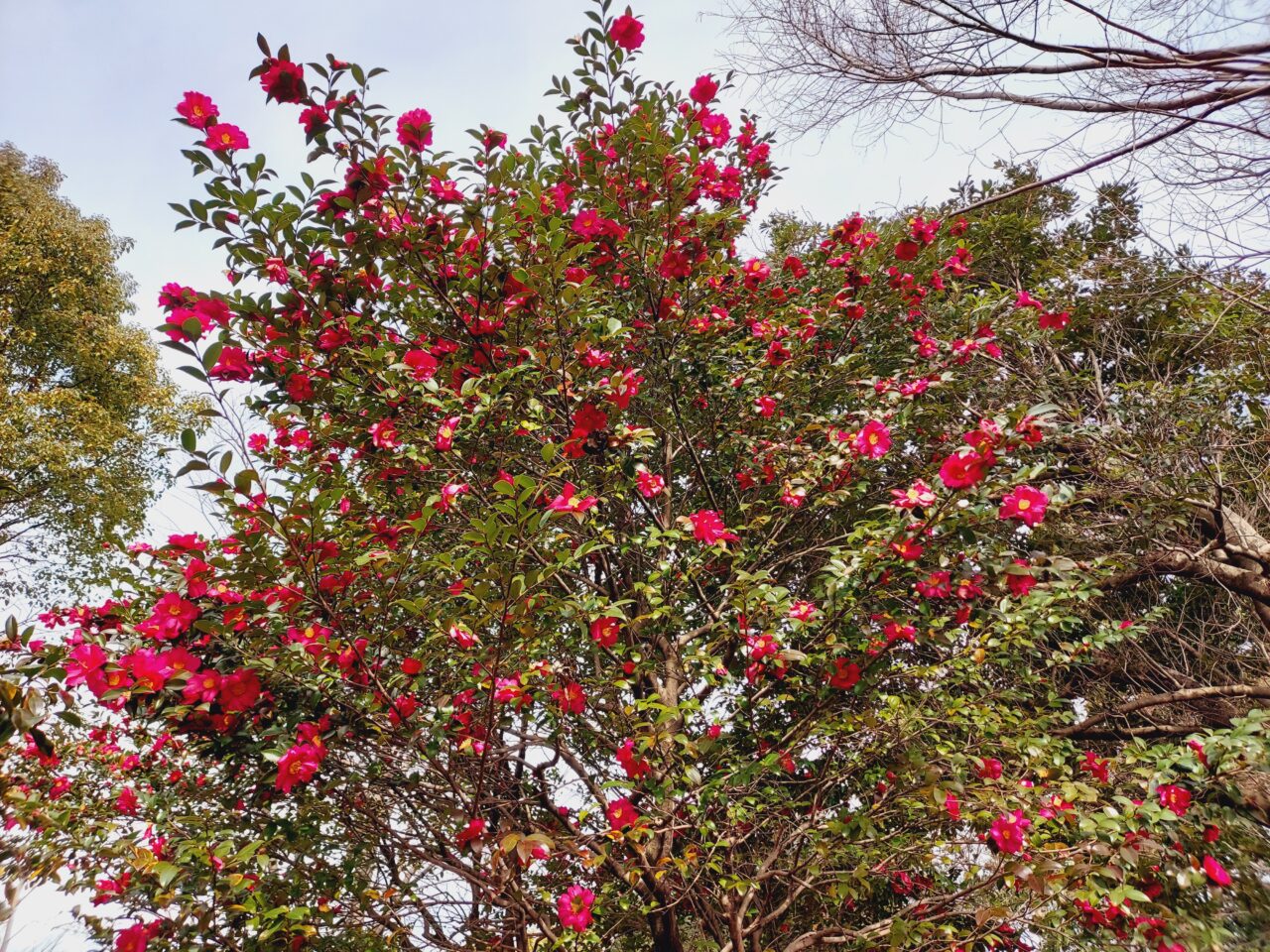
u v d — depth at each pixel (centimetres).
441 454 268
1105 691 475
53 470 781
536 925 268
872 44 275
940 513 210
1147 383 432
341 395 287
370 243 272
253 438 306
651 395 375
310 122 247
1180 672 447
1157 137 233
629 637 301
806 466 309
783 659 229
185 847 207
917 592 234
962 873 304
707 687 338
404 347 299
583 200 336
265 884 243
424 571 269
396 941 262
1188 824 235
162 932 216
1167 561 421
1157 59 219
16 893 191
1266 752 235
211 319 252
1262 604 430
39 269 850
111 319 941
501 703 239
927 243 366
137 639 227
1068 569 217
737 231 401
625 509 345
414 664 241
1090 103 237
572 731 311
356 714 233
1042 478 390
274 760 214
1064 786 246
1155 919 219
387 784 270
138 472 927
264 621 228
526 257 296
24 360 867
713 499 358
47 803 244
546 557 239
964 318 433
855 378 381
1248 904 225
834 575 238
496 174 280
